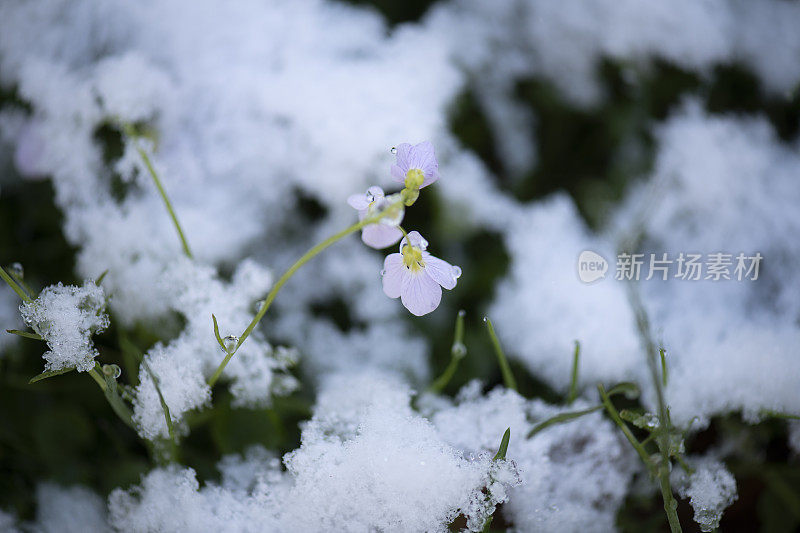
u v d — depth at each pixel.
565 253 0.44
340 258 0.43
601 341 0.42
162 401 0.38
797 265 0.44
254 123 0.43
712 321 0.42
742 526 0.42
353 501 0.37
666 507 0.37
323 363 0.42
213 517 0.38
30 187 0.44
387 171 0.43
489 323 0.39
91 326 0.38
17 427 0.41
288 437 0.41
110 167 0.42
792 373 0.40
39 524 0.40
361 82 0.43
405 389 0.40
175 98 0.42
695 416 0.39
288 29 0.44
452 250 0.44
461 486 0.37
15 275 0.39
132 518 0.39
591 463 0.40
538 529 0.39
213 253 0.42
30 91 0.42
